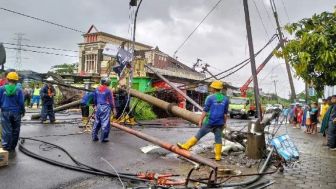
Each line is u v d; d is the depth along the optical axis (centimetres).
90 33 4622
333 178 757
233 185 640
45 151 887
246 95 4212
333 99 1358
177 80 3086
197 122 1288
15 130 878
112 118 1680
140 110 2125
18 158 796
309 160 973
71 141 1073
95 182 638
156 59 3972
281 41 1750
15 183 603
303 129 2205
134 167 781
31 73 2381
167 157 916
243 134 1037
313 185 691
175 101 2377
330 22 698
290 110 2684
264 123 977
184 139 1307
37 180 629
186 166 819
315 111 1903
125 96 1697
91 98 1169
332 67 695
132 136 1268
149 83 2653
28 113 2125
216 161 893
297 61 718
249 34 1018
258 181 701
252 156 927
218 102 891
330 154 1108
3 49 1001
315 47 692
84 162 790
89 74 3553
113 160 838
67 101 2633
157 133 1466
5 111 854
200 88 3388
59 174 676
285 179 732
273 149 916
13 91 852
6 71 1015
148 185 617
